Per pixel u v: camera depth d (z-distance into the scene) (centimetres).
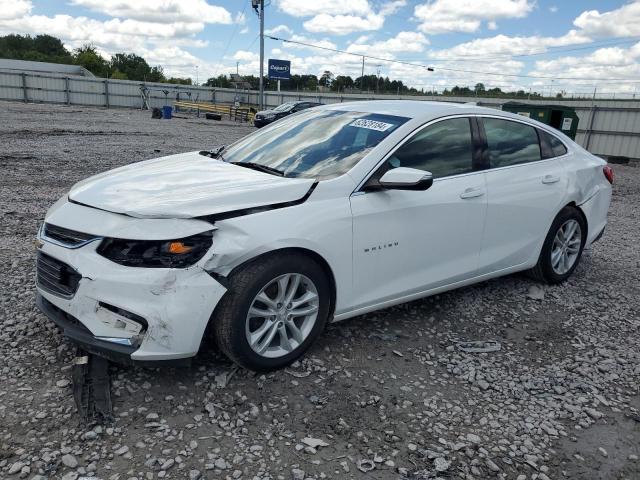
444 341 390
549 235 487
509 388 336
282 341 330
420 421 296
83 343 288
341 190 340
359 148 373
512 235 450
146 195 311
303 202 326
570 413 314
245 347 308
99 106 4778
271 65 5525
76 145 1449
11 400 286
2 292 424
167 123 2842
